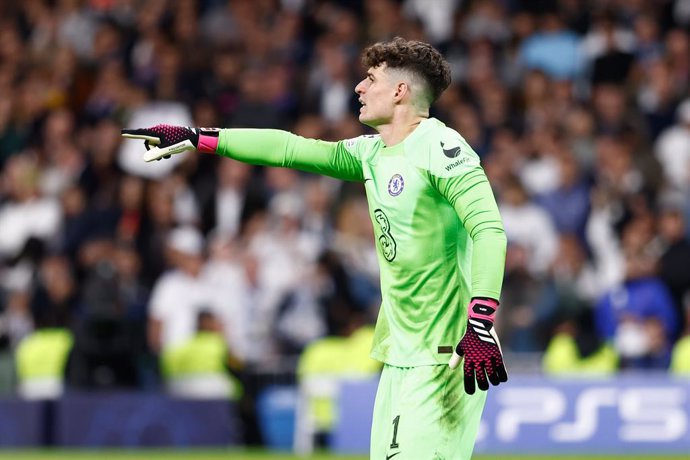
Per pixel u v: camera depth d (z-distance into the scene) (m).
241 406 46.91
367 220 52.16
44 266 54.25
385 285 19.78
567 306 48.59
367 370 46.75
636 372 46.22
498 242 18.30
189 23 66.69
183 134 20.22
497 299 18.22
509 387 45.03
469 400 19.31
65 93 66.75
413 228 19.25
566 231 53.34
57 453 45.16
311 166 20.39
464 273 19.44
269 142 20.38
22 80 68.06
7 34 70.44
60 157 61.44
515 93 60.91
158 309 49.88
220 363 47.59
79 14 70.00
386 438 19.36
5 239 59.94
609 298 48.06
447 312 19.31
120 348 47.22
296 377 47.34
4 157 64.56
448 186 18.75
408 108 19.69
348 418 44.75
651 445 44.75
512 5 65.44
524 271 49.12
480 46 61.75
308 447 45.75
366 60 20.00
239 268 51.03
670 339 47.59
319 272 50.28
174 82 63.50
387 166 19.55
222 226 56.22
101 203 57.41
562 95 60.09
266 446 47.00
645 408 44.84
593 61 60.97
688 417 44.59
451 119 58.44
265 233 52.75
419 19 63.56
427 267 19.28
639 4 64.81
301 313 49.62
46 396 46.75
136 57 66.19
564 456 44.12
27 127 65.25
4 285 55.31
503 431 44.84
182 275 50.22
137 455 44.53
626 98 59.56
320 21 66.25
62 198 58.12
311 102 61.25
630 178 55.59
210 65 64.94
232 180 56.56
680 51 62.16
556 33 62.97
